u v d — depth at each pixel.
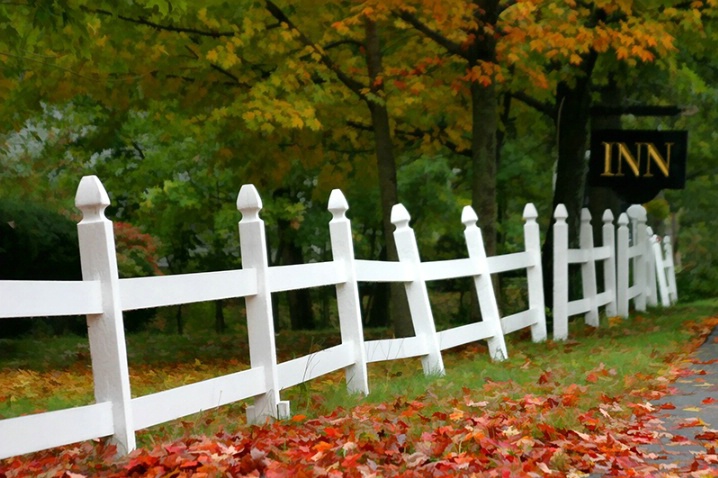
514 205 35.53
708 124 30.77
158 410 6.59
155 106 18.38
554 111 20.28
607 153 19.27
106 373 6.22
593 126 21.45
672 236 53.53
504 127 20.88
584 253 17.17
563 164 20.38
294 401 8.44
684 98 25.59
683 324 16.80
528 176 29.59
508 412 7.57
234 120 17.27
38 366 15.27
